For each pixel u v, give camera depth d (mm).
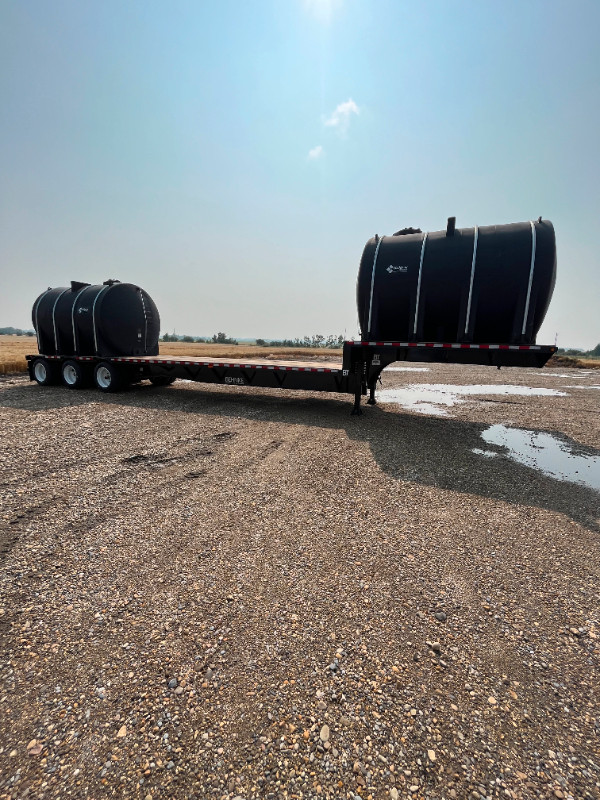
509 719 1955
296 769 1699
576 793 1626
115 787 1612
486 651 2381
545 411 10438
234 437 7000
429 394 13383
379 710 1980
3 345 47938
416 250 7109
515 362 6809
